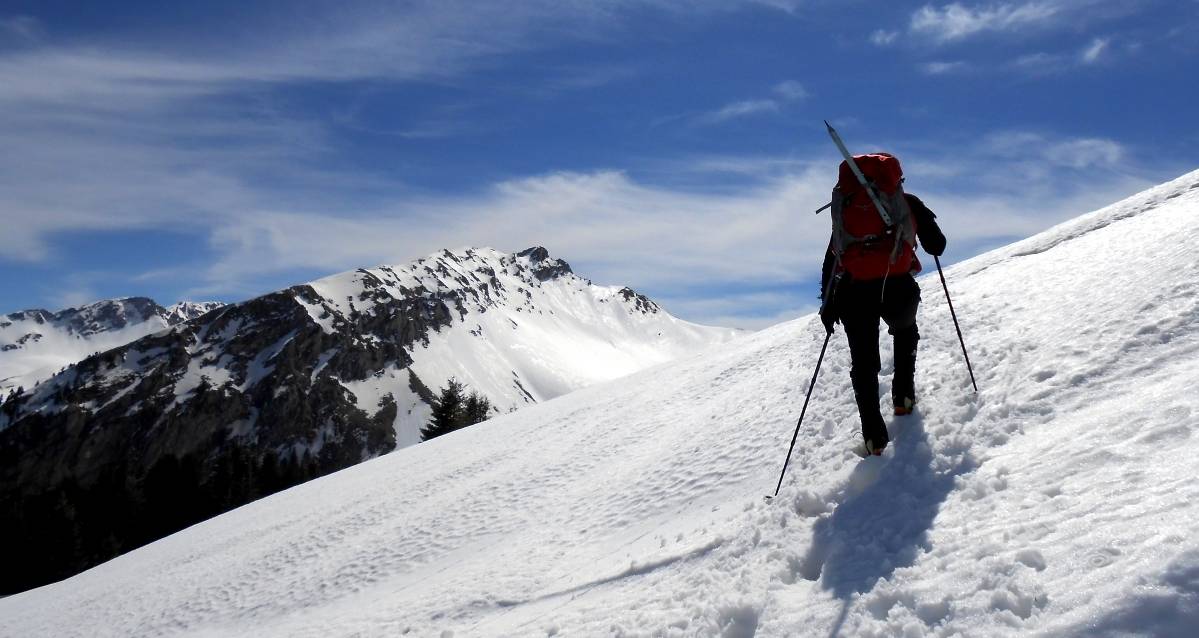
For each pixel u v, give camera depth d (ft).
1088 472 10.94
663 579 16.97
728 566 15.01
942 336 21.57
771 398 30.37
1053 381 14.76
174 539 81.56
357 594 33.88
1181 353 13.61
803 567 13.20
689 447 30.58
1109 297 17.89
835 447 17.93
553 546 26.91
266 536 58.49
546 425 62.03
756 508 17.72
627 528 24.80
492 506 39.06
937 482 13.08
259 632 34.22
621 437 42.24
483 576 26.55
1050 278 22.85
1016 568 9.25
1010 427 13.83
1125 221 27.61
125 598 55.62
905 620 9.45
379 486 62.18
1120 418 12.12
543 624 17.97
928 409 16.38
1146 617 7.43
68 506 298.15
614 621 15.47
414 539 39.04
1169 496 9.28
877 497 13.67
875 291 14.78
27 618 62.64
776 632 11.00
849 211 15.02
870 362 14.87
